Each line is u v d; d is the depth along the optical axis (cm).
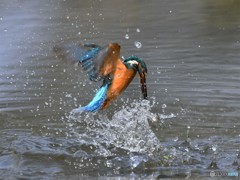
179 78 1373
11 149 985
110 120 1132
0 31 1941
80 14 2181
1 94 1287
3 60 1584
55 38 1822
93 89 1323
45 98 1262
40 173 895
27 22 2050
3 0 2464
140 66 900
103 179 871
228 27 1900
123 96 1277
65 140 1028
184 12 2164
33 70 1487
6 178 875
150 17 2095
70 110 1188
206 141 1007
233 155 947
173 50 1631
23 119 1138
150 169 910
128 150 980
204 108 1171
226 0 2309
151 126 1084
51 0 2461
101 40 1770
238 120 1103
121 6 2319
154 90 1286
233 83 1323
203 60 1516
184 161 932
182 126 1081
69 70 1484
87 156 959
